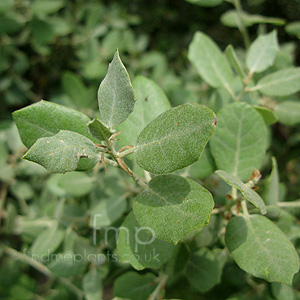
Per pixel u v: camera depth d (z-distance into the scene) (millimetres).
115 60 125
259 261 148
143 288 197
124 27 427
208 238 191
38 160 114
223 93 226
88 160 129
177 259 184
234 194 179
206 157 183
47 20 357
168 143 121
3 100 437
